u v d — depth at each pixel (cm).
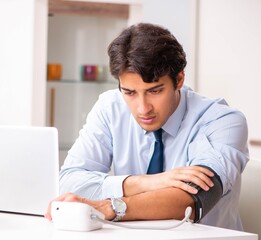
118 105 212
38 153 164
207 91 361
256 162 218
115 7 388
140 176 179
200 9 361
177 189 164
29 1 340
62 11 402
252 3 346
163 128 199
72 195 159
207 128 194
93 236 139
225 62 359
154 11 362
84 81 419
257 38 343
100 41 436
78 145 213
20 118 344
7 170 167
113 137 210
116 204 158
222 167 175
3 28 341
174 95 185
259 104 341
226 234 142
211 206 167
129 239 136
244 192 220
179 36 363
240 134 191
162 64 169
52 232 144
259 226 214
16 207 169
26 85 343
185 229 149
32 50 341
